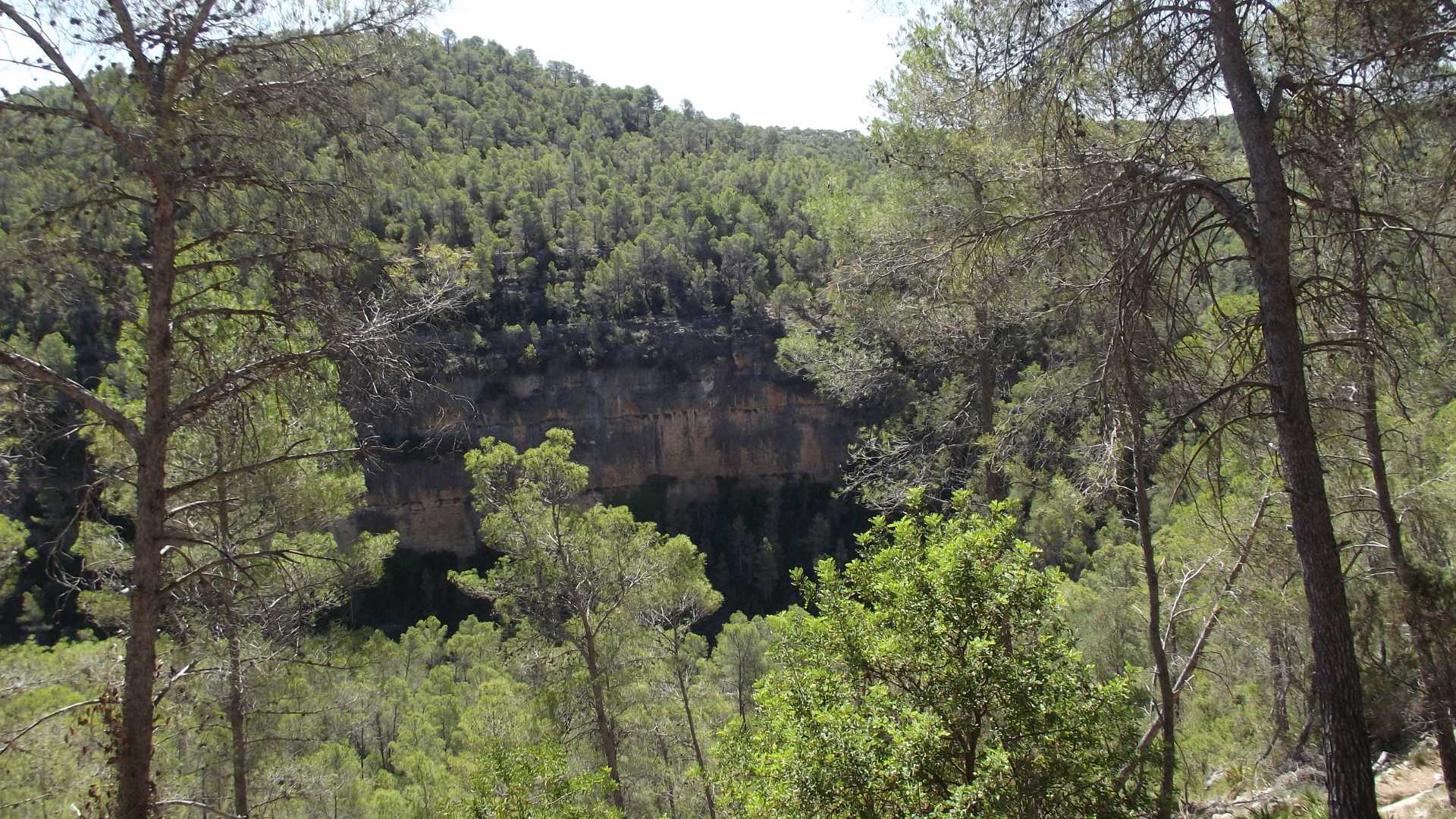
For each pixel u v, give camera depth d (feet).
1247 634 37.63
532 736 45.21
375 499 173.88
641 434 185.98
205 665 30.22
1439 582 25.23
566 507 50.11
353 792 42.63
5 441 18.72
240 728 31.32
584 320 179.83
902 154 31.58
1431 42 17.19
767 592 173.17
